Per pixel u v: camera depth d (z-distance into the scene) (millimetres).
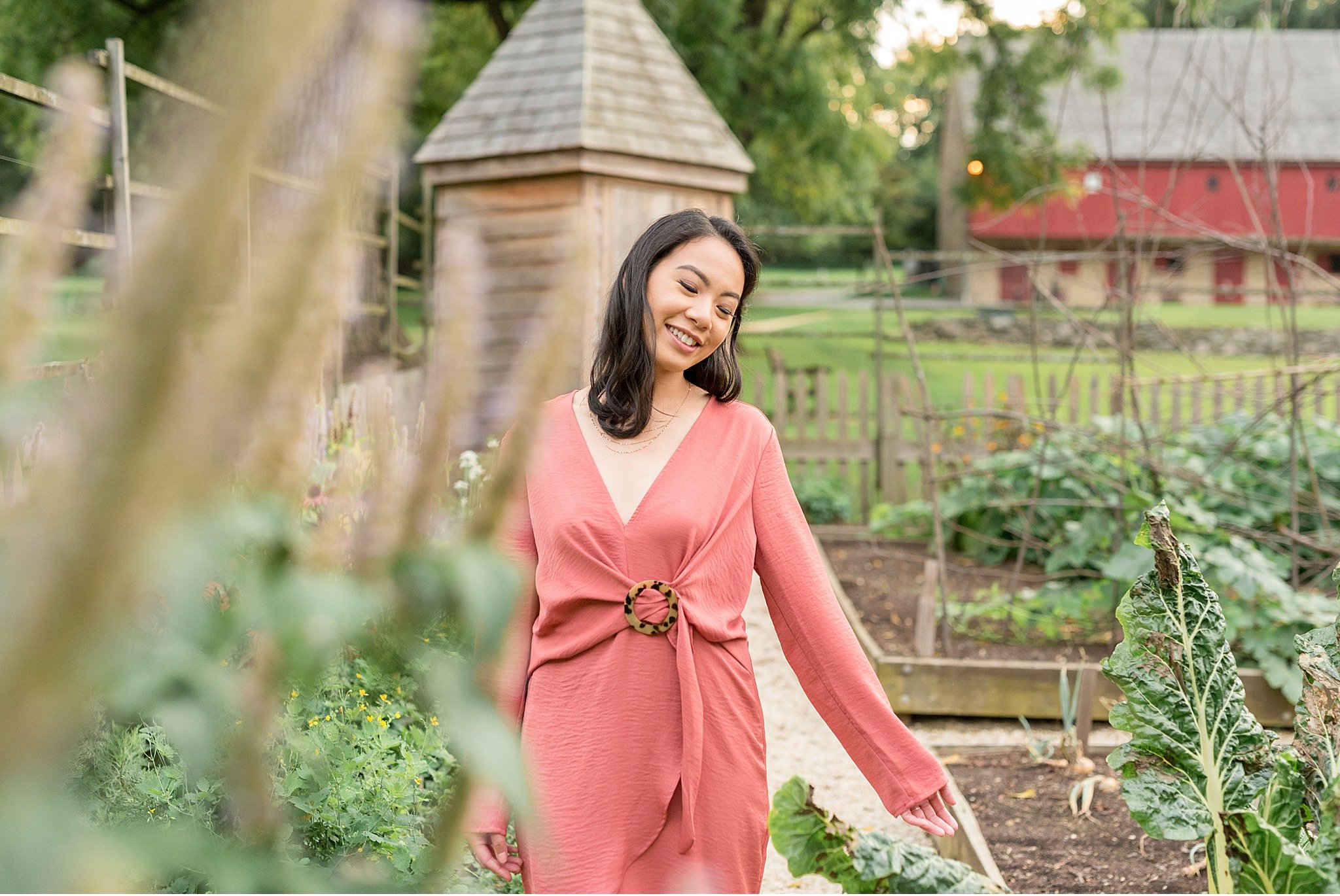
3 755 256
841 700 2242
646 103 8977
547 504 2219
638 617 2129
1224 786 2240
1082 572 6676
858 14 20125
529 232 8477
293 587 400
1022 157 19938
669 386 2357
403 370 8070
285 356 281
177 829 410
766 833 2234
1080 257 7121
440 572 431
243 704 405
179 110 260
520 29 9352
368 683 2996
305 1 258
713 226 2316
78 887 289
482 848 2195
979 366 20000
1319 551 6273
